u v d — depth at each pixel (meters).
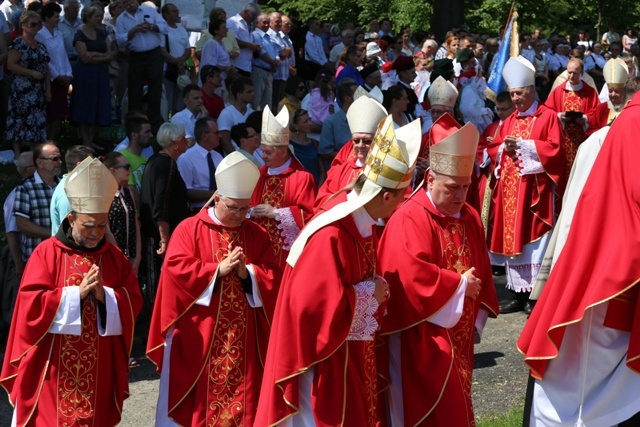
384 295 5.46
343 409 5.36
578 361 5.51
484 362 8.81
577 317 5.25
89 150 8.03
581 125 11.12
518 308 10.77
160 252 8.77
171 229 8.84
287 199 8.02
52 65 13.23
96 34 13.50
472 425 5.80
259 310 6.52
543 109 10.50
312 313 5.27
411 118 11.73
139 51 14.03
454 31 19.97
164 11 15.02
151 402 7.96
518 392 7.98
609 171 5.25
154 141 13.99
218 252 6.50
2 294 9.08
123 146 9.78
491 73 14.61
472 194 11.05
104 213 6.23
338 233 5.36
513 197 10.51
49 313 6.04
